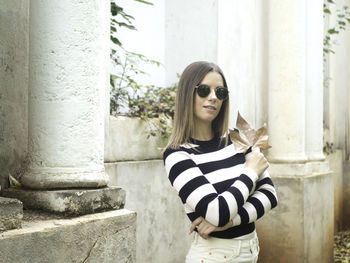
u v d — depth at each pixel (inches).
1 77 80.4
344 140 260.7
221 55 157.9
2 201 57.7
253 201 68.5
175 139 68.7
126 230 75.2
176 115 70.5
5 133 81.3
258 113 169.8
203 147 70.2
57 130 73.3
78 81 73.9
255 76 168.6
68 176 72.6
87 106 75.0
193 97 69.6
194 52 165.6
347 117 261.0
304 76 166.9
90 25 75.2
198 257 67.6
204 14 163.0
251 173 65.8
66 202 68.9
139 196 121.5
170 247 135.3
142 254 122.3
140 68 157.8
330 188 184.2
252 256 68.5
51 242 61.4
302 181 157.2
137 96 141.1
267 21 169.9
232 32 157.3
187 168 65.1
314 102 182.1
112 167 110.7
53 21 72.6
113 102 126.9
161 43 169.9
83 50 74.3
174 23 170.4
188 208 67.8
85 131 74.8
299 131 164.6
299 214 157.0
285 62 165.3
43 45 73.1
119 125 115.6
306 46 181.3
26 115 86.8
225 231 66.4
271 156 167.6
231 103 156.3
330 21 244.4
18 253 56.7
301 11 164.9
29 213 70.5
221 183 66.9
